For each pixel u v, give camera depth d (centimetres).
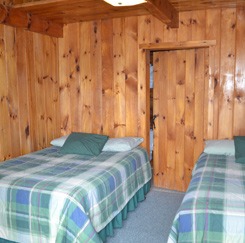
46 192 232
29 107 380
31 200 233
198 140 388
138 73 395
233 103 355
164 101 402
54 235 223
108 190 270
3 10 324
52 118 425
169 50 391
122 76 404
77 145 362
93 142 370
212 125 366
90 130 429
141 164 365
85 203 232
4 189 244
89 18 395
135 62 395
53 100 425
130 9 351
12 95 351
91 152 353
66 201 223
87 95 425
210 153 332
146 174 378
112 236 283
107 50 407
